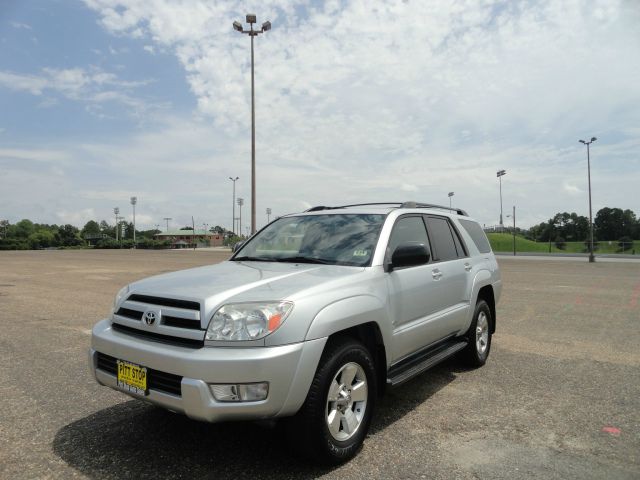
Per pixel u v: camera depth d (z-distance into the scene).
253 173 28.80
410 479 2.95
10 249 80.94
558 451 3.35
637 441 3.51
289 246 4.36
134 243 84.88
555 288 14.23
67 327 7.80
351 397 3.27
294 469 3.07
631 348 6.49
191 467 3.09
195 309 2.96
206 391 2.69
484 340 5.72
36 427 3.76
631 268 24.61
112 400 4.38
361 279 3.55
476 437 3.59
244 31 28.27
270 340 2.80
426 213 4.96
